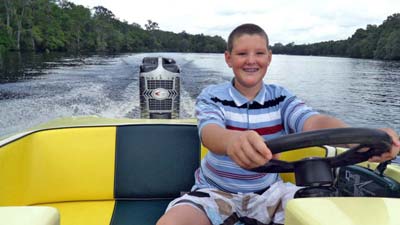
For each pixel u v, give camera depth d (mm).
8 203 1755
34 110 8188
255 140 1020
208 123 1479
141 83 4660
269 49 1702
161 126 2189
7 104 8703
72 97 9461
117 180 2127
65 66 18344
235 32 1657
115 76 13711
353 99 9805
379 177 1516
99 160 2117
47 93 10156
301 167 1207
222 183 1655
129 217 1925
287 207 994
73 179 2092
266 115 1678
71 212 1981
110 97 9320
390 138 1133
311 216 916
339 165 1239
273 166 1215
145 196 2152
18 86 11461
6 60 22609
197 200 1582
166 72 4621
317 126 1519
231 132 1271
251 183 1644
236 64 1638
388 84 12930
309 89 11430
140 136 2158
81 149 2104
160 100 4648
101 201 2131
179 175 2168
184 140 2184
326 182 1182
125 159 2137
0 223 868
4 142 1774
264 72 1662
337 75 15547
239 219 1657
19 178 1877
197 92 9312
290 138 1101
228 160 1625
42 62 21297
